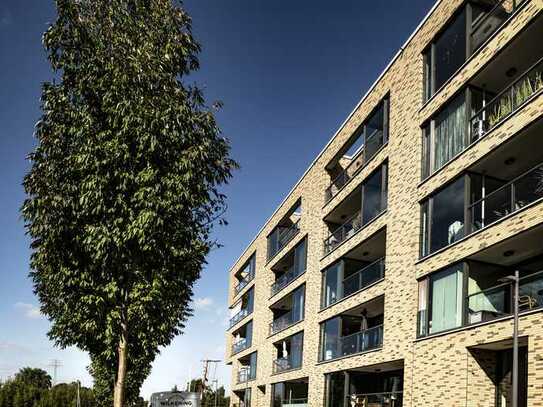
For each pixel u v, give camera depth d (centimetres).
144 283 837
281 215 3759
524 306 1423
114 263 838
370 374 2452
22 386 6019
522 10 1473
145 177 818
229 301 5453
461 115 1722
